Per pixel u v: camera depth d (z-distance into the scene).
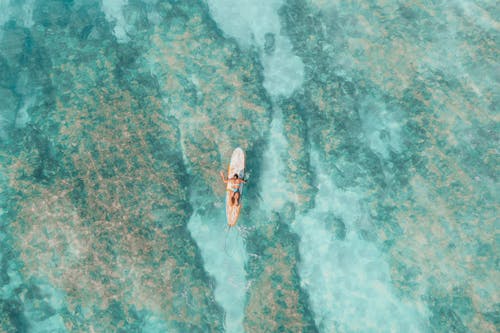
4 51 19.78
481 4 20.61
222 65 19.67
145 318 15.83
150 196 17.31
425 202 17.56
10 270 16.17
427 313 16.25
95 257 16.38
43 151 17.84
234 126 18.56
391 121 18.84
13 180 17.34
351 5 20.78
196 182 17.70
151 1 20.80
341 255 17.16
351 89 19.36
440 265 16.72
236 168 17.80
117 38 20.11
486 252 16.75
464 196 17.53
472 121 18.64
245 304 16.25
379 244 17.25
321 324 16.11
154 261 16.48
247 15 20.75
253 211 17.55
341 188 18.00
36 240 16.53
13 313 15.66
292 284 16.62
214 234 17.16
